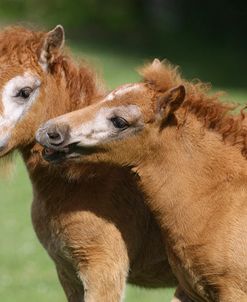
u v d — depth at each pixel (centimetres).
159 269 1576
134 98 1409
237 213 1408
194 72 5444
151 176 1438
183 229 1427
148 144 1421
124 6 6800
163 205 1441
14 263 2623
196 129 1443
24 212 3178
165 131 1423
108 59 5566
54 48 1535
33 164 1536
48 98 1520
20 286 2400
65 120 1398
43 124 1436
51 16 6425
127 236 1534
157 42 6259
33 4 6406
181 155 1434
